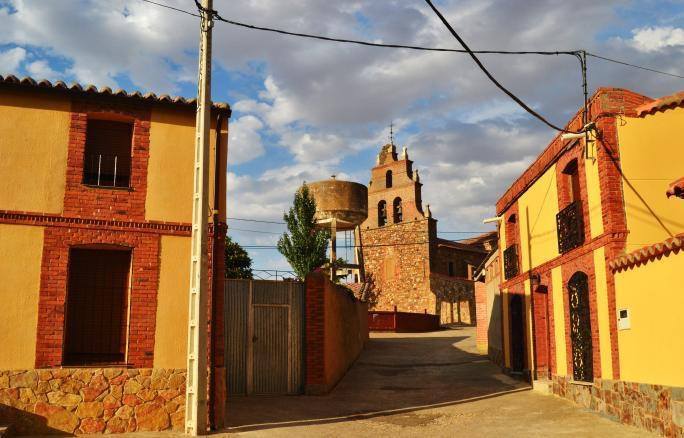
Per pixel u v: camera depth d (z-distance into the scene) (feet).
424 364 71.36
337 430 36.65
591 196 40.88
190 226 38.50
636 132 38.93
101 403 35.29
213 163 39.88
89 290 37.32
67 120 37.40
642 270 34.06
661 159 38.55
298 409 43.60
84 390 35.17
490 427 37.17
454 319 140.05
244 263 110.22
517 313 61.41
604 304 38.65
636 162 38.60
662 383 31.83
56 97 37.42
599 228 39.65
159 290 37.40
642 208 38.09
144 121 38.81
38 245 35.70
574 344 44.80
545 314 54.75
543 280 52.11
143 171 38.24
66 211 36.45
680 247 30.40
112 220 37.06
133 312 36.81
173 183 38.68
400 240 145.89
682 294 30.40
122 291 37.73
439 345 90.84
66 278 35.88
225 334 49.34
